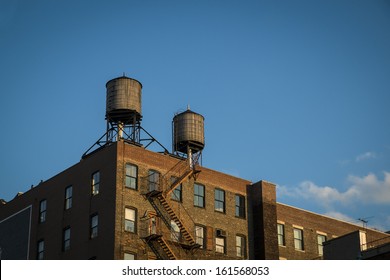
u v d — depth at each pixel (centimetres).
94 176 7469
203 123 8619
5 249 8294
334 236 9156
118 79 8175
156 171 7531
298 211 8900
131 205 7181
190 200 7719
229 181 8194
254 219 8219
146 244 7144
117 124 8094
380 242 9694
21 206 8338
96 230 7175
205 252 7588
